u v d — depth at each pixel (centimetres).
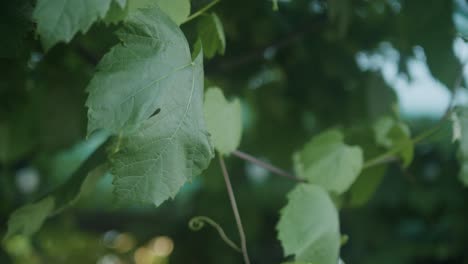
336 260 57
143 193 47
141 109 47
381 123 64
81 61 77
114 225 165
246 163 120
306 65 86
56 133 80
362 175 64
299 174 62
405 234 153
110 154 47
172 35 48
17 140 81
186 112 48
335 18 76
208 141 48
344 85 87
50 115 78
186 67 48
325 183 59
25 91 72
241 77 88
